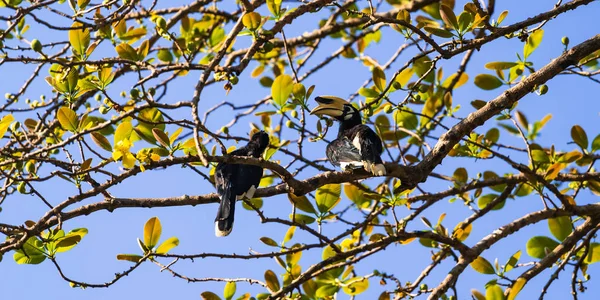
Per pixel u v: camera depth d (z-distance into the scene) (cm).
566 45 1138
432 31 1105
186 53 1238
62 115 1027
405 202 1150
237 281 1169
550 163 1260
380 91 1234
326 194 1123
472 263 1158
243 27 1222
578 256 1237
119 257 1070
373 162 1077
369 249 1109
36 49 1045
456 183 1291
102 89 1080
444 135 1101
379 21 1098
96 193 1025
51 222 1055
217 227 1123
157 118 1129
